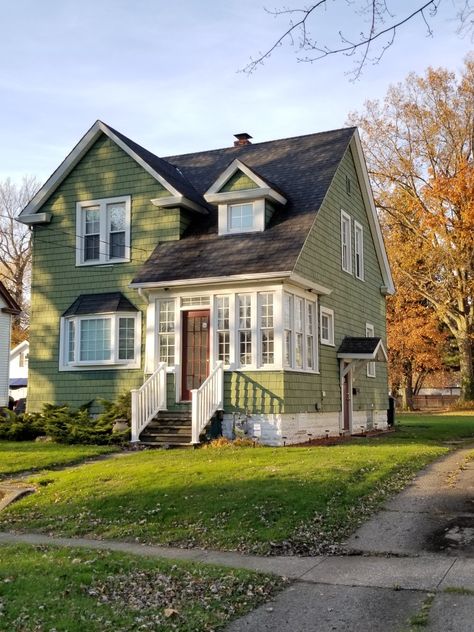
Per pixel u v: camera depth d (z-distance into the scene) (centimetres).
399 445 1816
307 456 1454
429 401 6119
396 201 4250
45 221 2189
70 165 2173
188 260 1900
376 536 922
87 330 2061
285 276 1716
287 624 625
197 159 2488
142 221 2078
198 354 1875
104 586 704
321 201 1964
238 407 1786
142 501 1111
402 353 4800
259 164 2284
